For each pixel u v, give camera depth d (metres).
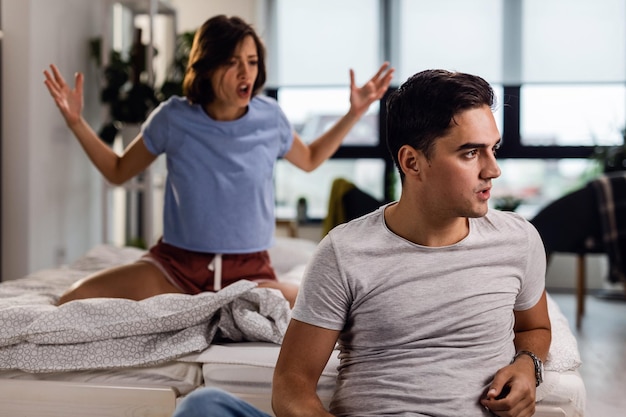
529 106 6.35
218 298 2.01
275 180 6.63
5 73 4.46
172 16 5.56
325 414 1.39
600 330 4.59
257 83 2.47
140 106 4.96
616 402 3.03
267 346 2.01
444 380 1.45
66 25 4.87
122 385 1.87
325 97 6.49
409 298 1.47
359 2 6.33
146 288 2.30
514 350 1.58
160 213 6.08
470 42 6.27
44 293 2.44
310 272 1.50
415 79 1.47
